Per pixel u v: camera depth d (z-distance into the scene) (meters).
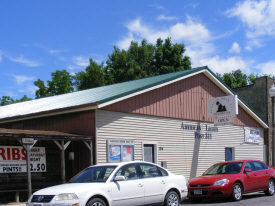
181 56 47.34
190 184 12.40
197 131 18.69
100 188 8.05
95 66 44.50
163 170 9.91
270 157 25.89
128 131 14.64
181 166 17.25
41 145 13.68
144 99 15.62
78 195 7.61
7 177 12.46
